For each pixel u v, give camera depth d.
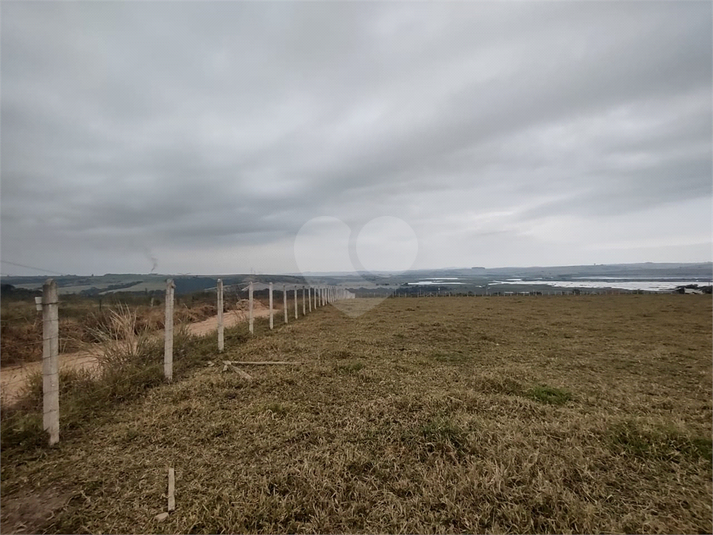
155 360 5.88
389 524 2.16
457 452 2.99
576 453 2.95
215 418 3.68
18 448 3.00
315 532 2.08
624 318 13.73
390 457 2.91
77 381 4.67
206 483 2.55
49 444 3.08
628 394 4.76
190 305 15.48
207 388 4.62
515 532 2.09
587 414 3.94
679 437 3.21
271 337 8.75
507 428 3.44
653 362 6.65
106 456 2.93
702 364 6.50
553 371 5.95
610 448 3.10
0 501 2.34
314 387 4.74
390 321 12.54
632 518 2.21
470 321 12.66
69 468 2.74
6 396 4.23
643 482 2.62
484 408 4.04
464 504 2.32
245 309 16.86
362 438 3.25
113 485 2.54
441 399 4.20
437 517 2.22
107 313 6.46
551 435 3.34
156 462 2.84
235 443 3.15
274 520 2.17
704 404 4.36
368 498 2.39
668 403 4.42
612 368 6.21
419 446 3.09
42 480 2.58
